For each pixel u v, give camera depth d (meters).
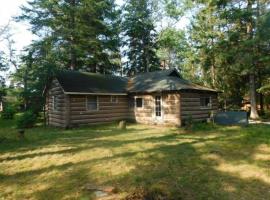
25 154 9.09
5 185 5.97
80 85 18.50
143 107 19.70
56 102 18.91
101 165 7.45
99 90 18.88
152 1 35.62
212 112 18.34
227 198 4.98
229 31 22.03
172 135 12.89
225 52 21.25
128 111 20.94
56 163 7.80
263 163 7.27
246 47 20.27
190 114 18.16
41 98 21.14
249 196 5.06
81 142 11.39
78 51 26.78
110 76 23.12
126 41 37.91
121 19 36.00
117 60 36.06
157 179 6.14
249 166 7.01
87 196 5.24
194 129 14.62
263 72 22.84
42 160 8.20
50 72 19.33
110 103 19.78
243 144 9.98
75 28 26.00
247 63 20.09
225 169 6.81
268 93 27.11
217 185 5.66
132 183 5.92
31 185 5.95
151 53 38.47
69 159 8.24
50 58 23.53
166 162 7.61
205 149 9.23
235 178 6.09
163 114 18.30
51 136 13.39
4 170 7.16
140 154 8.65
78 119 17.73
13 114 26.78
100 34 30.22
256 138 11.11
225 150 9.00
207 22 26.78
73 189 5.64
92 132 14.75
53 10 25.44
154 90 18.30
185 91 17.72
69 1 26.62
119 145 10.45
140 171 6.79
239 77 25.98
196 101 18.89
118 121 20.17
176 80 19.88
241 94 27.97
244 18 20.58
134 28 36.03
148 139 11.78
